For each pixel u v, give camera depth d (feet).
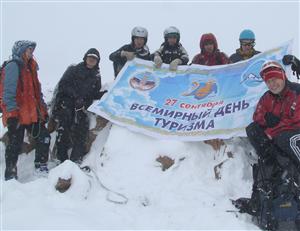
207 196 16.89
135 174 18.47
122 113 21.06
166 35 24.70
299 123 16.08
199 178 18.04
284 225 15.02
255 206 15.57
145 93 22.07
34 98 19.77
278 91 16.25
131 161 19.01
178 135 19.36
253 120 17.20
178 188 17.60
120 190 17.83
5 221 14.44
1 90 19.17
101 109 21.35
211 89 21.42
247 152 18.86
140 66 23.54
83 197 17.11
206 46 24.06
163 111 20.86
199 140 18.83
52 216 14.85
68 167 17.40
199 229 14.87
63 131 20.95
